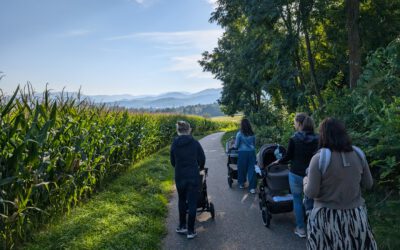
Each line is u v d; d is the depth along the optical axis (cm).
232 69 2769
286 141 1070
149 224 596
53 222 592
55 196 601
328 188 297
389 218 525
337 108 759
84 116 802
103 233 538
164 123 2130
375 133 527
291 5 1403
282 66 1470
